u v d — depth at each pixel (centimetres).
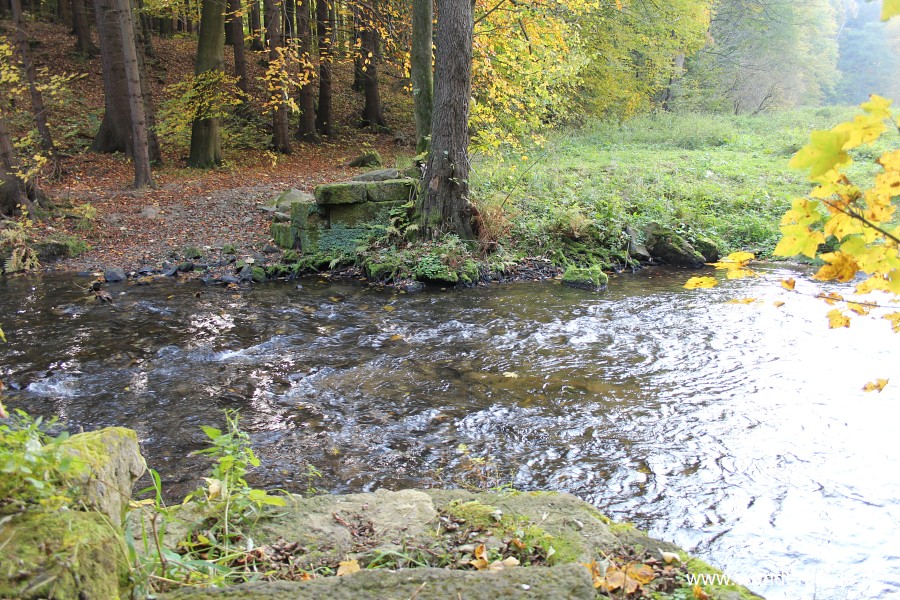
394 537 274
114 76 1938
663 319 886
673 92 3244
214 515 280
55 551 160
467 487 459
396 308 953
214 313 918
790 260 1262
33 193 1385
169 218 1449
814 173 146
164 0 2231
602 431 555
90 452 212
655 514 430
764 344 771
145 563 208
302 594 192
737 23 3603
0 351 756
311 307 956
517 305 970
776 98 3778
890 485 459
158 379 675
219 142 2050
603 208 1382
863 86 4981
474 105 1463
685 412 590
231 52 3036
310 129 2456
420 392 643
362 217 1227
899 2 125
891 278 161
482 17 1431
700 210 1497
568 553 262
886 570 365
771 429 552
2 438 192
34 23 3056
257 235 1359
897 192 150
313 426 570
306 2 2220
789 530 409
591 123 2605
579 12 1691
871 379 655
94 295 1004
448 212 1220
